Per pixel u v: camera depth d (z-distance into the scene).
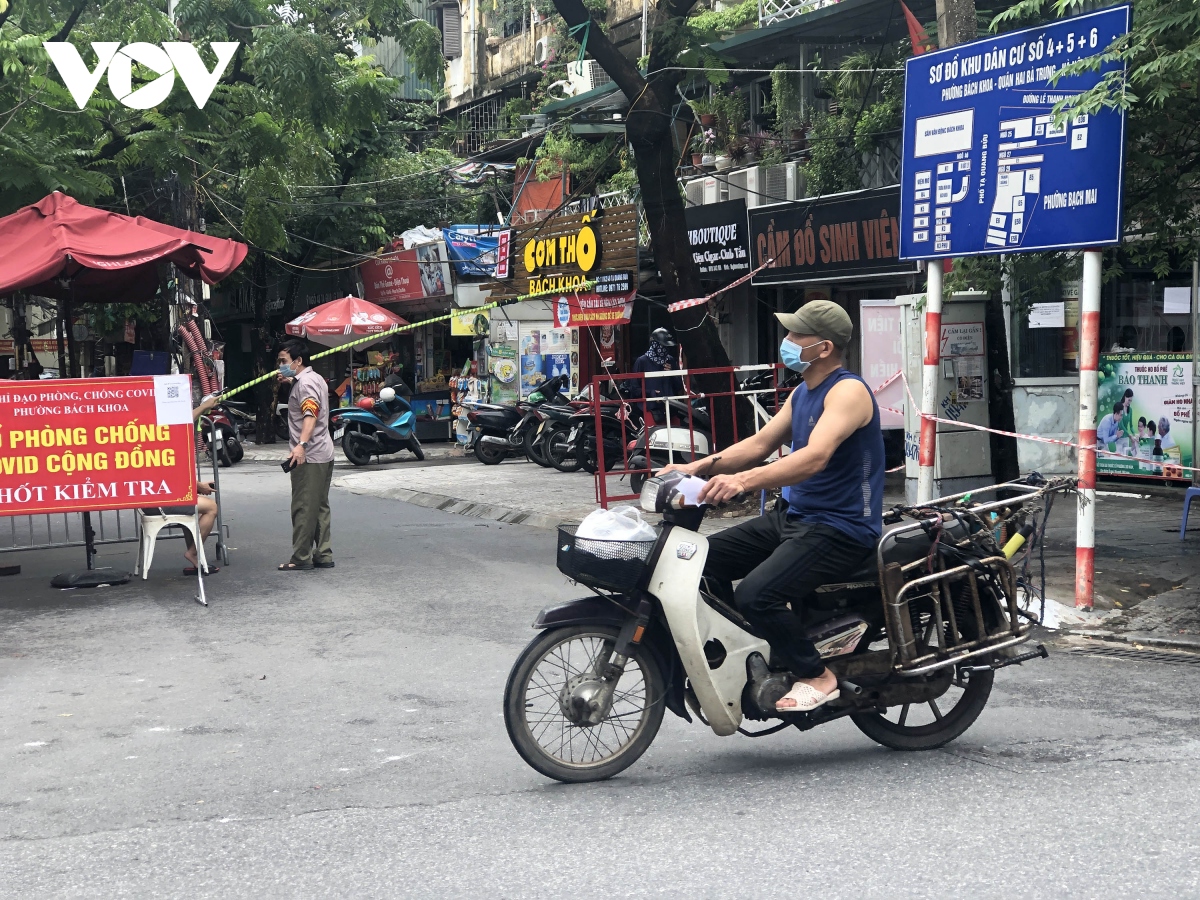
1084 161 7.89
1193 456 12.95
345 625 8.27
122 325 26.62
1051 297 14.02
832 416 4.77
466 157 29.28
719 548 5.05
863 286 17.19
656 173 13.20
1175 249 10.54
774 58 17.52
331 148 24.92
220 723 5.99
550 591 9.36
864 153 15.61
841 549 4.87
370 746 5.52
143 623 8.50
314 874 4.04
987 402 11.16
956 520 5.27
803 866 3.98
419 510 14.95
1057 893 3.73
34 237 10.20
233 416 25.77
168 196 18.97
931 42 12.70
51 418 9.38
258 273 28.81
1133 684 6.38
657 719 5.03
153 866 4.16
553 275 17.59
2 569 10.76
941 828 4.30
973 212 8.60
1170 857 3.98
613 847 4.20
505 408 19.56
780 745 5.44
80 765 5.36
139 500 9.62
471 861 4.11
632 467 14.10
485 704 6.20
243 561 11.10
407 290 25.84
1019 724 5.64
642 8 21.52
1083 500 7.94
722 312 19.36
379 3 16.03
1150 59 7.89
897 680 5.11
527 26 29.31
